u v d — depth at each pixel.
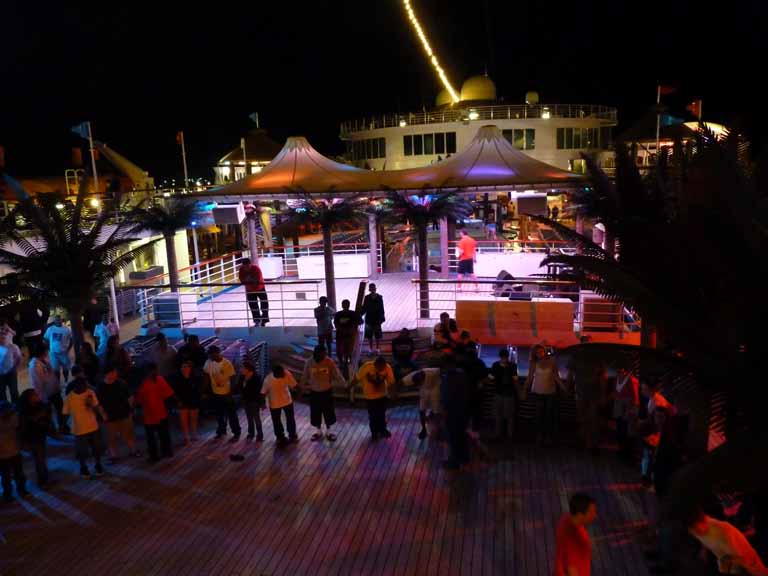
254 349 14.05
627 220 8.00
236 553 7.64
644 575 6.96
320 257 20.80
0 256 12.71
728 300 6.52
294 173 19.11
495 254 19.86
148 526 8.35
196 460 10.38
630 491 8.86
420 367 13.01
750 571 5.34
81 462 9.79
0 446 8.98
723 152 6.58
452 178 16.88
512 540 7.71
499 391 10.51
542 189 15.96
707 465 5.38
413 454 10.29
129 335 17.61
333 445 10.75
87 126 21.05
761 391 6.24
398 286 19.25
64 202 15.26
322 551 7.62
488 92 42.53
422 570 7.16
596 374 9.72
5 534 8.25
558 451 10.24
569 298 15.26
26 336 14.36
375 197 16.39
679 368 6.92
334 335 14.61
